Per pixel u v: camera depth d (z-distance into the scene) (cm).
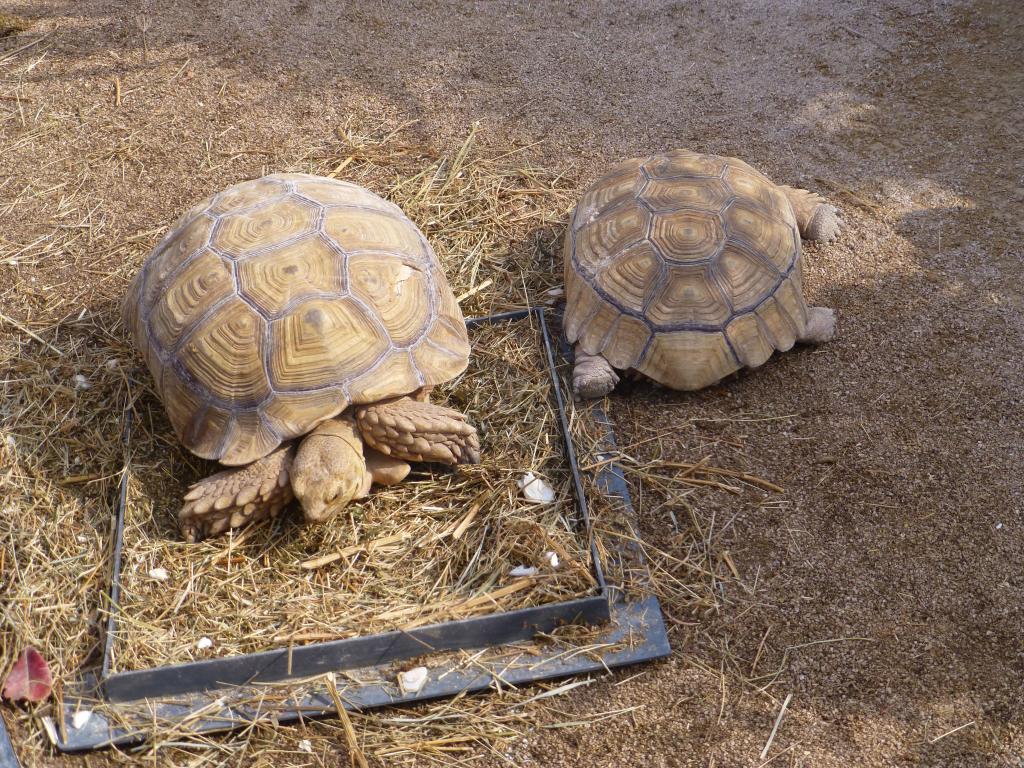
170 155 232
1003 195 222
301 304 168
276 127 239
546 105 245
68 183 227
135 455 178
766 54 259
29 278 208
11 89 249
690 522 175
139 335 178
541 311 197
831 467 181
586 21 270
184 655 158
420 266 180
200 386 168
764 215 191
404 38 264
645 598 166
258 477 165
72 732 154
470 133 237
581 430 182
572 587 165
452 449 172
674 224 186
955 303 203
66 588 165
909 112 242
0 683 157
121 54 259
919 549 171
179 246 180
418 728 156
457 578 167
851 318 201
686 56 259
